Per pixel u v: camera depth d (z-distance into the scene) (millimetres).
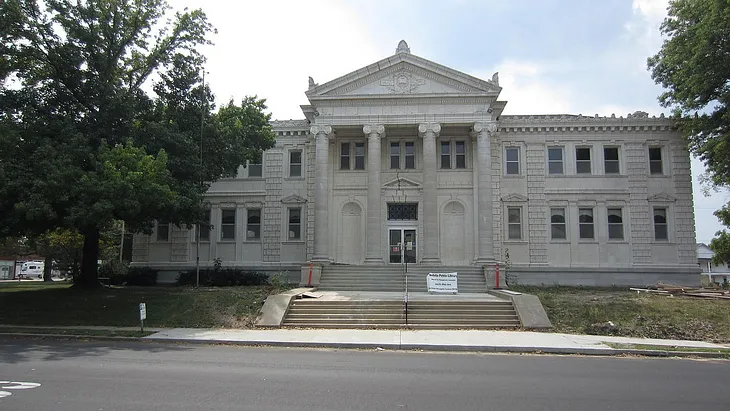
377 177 32750
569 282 34781
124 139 24016
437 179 35062
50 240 47719
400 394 9047
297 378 10422
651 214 35281
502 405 8336
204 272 35781
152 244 37750
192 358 13094
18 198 20359
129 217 22422
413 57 33375
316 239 32312
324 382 10031
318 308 21234
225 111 29812
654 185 35500
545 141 36125
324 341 15883
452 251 34500
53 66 23438
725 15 25438
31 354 13586
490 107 32875
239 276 34781
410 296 24562
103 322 20625
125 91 24766
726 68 26516
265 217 37000
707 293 25359
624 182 35562
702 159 32562
